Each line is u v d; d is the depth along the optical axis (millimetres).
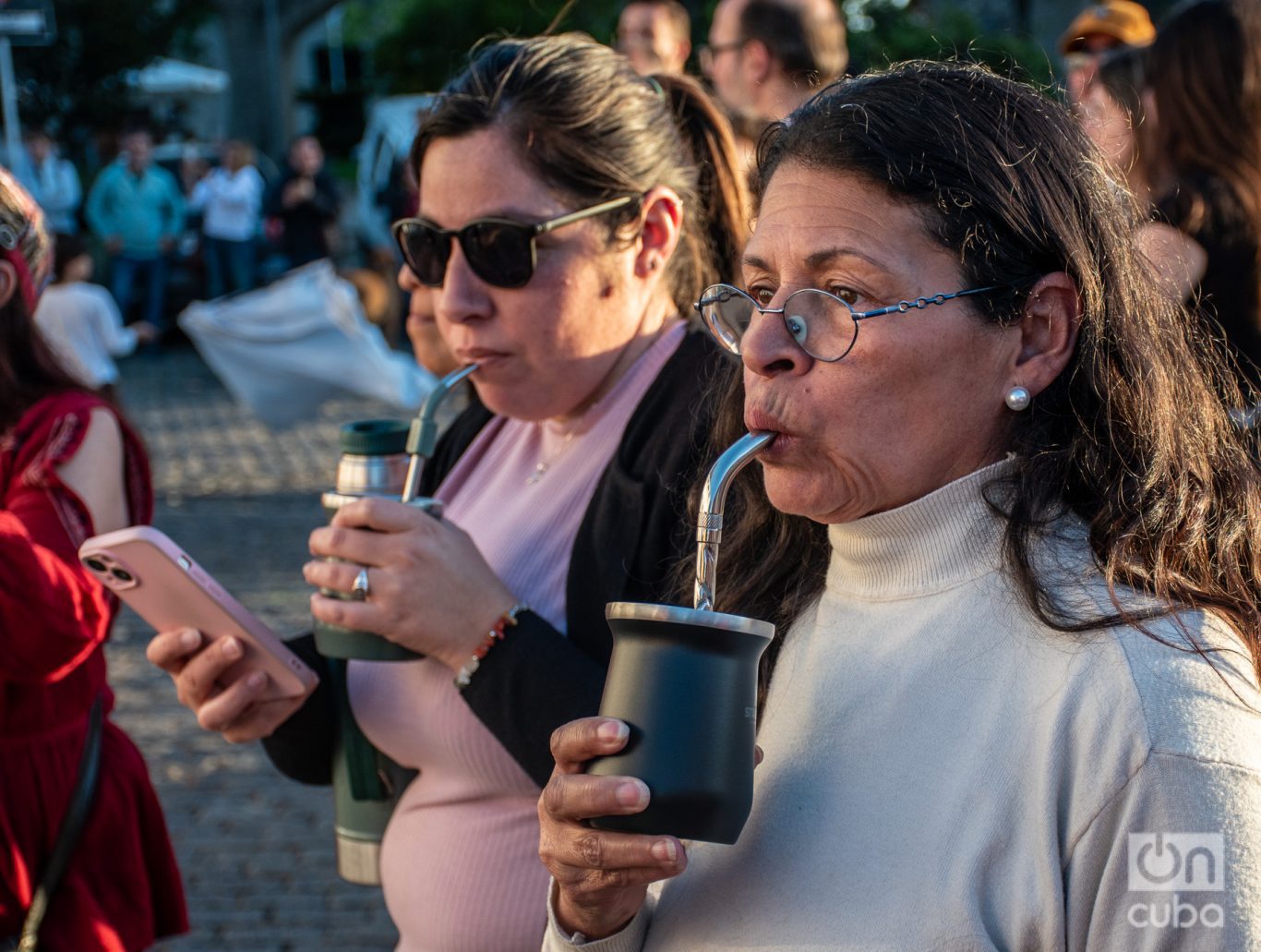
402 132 15633
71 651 1945
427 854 1771
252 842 3941
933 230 1086
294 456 8883
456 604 1592
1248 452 1262
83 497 2002
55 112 21141
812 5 3785
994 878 1052
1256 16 2746
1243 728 1010
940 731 1105
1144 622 1047
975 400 1121
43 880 2045
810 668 1223
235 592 6000
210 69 28000
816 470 1148
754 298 1185
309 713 1888
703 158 1948
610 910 1200
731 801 1056
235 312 9227
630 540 1625
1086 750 1028
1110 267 1153
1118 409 1145
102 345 8562
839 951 1083
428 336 2189
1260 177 2744
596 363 1745
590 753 1076
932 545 1149
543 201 1688
